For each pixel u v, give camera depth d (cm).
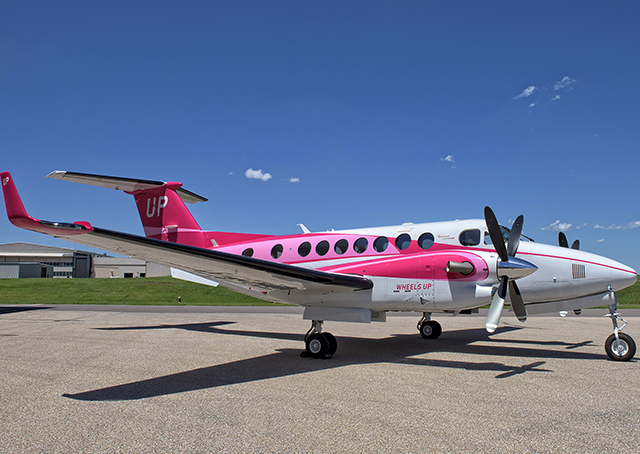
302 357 722
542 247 764
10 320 1315
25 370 606
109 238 563
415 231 816
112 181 1002
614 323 705
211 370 611
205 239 1085
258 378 562
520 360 696
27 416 404
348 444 337
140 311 1730
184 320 1342
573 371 605
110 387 514
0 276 5156
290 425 380
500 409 424
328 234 911
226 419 397
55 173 887
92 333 1011
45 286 3198
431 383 534
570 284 725
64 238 565
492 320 657
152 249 611
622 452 318
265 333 1035
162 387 514
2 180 494
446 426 376
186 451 324
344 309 748
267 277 704
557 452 319
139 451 324
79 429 370
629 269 703
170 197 1120
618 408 425
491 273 674
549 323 1341
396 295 731
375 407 432
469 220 788
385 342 915
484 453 319
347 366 645
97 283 3359
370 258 828
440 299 702
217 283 954
